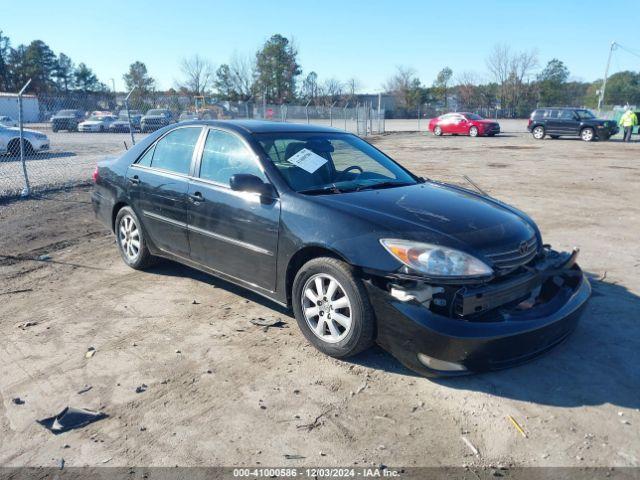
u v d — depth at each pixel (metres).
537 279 3.57
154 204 5.12
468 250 3.33
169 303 4.78
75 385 3.43
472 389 3.37
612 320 4.38
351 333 3.53
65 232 7.37
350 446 2.85
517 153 20.80
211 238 4.53
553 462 2.72
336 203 3.80
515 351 3.28
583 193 10.94
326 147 4.77
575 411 3.14
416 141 28.73
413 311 3.23
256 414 3.12
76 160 15.95
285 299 4.05
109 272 5.65
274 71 72.00
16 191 10.20
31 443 2.87
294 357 3.78
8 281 5.36
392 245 3.34
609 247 6.73
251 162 4.32
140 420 3.07
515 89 71.75
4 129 16.50
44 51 88.75
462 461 2.73
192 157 4.86
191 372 3.59
